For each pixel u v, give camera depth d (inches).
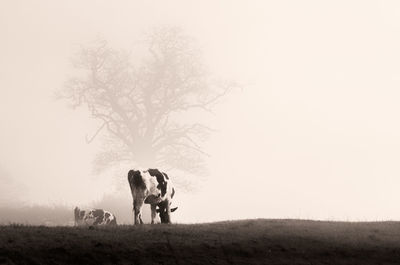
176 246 981.8
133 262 912.3
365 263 965.2
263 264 935.7
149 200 1349.7
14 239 970.7
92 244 964.6
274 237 1067.3
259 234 1092.5
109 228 1133.7
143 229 1122.0
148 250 957.8
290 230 1150.3
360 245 1042.1
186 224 1270.9
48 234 1023.6
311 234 1109.7
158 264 909.8
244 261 944.9
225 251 979.3
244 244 1013.8
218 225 1235.2
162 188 1349.7
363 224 1302.9
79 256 916.0
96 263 901.8
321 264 951.6
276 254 981.2
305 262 953.5
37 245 945.5
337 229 1194.0
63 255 916.0
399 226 1272.1
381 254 1004.6
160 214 1387.8
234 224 1257.4
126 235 1042.1
